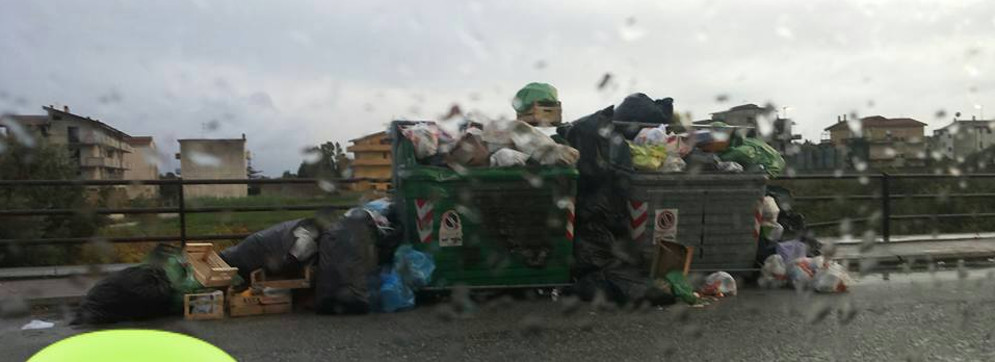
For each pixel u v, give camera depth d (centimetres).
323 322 524
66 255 853
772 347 441
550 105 693
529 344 454
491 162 599
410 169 591
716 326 497
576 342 458
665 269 608
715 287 612
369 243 564
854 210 1004
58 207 876
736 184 648
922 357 418
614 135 638
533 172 597
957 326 493
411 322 521
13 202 868
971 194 1021
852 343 449
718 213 646
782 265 652
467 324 512
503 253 600
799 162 1005
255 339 473
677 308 562
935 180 1043
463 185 591
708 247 646
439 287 591
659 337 468
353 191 795
